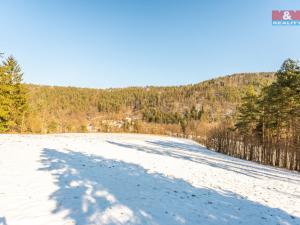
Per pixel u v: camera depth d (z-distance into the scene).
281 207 8.79
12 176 8.39
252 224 6.74
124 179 9.84
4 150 13.01
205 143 57.34
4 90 38.88
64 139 24.09
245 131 43.91
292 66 30.89
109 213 6.16
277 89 31.45
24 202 6.26
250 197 9.73
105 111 179.75
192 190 9.59
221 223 6.52
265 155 32.06
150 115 166.50
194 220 6.47
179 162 17.56
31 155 12.38
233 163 24.05
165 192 8.73
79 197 7.05
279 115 31.89
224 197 9.20
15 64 42.19
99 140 28.95
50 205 6.23
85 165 11.53
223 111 183.12
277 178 17.14
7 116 38.69
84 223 5.43
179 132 101.25
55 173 9.37
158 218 6.27
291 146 28.02
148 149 25.56
